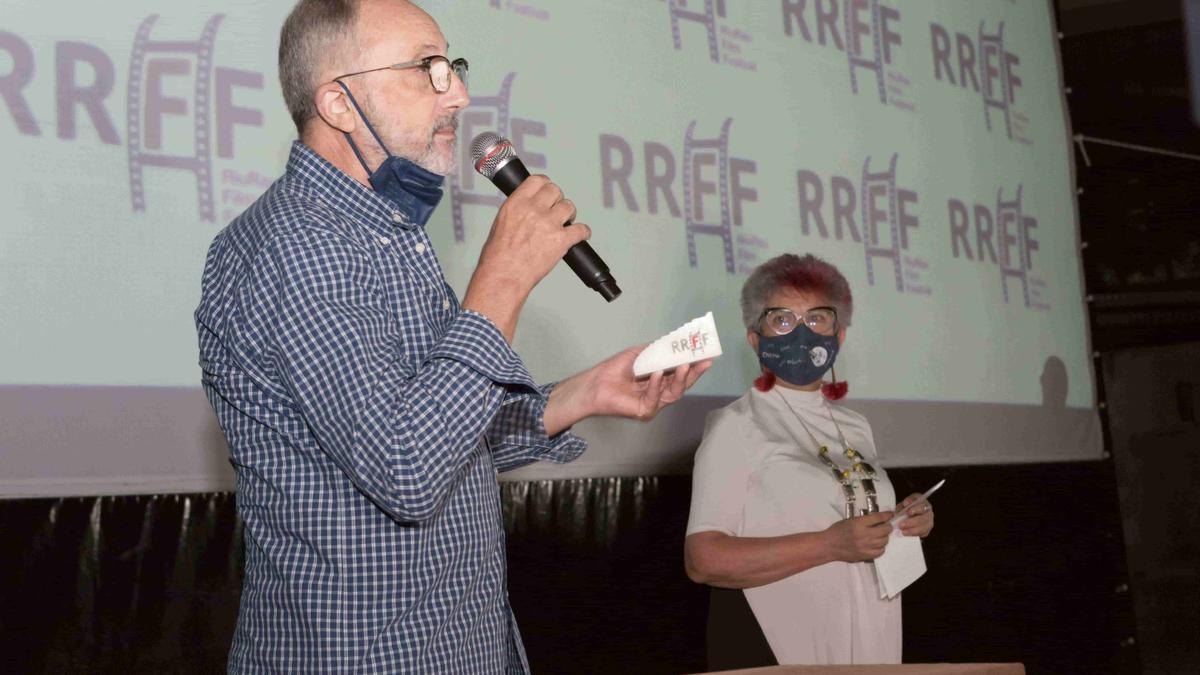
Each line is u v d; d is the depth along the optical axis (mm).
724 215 3170
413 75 1484
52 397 2016
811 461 2381
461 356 1302
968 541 3850
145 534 2164
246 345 1353
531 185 1433
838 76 3633
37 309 2006
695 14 3201
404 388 1284
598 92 2918
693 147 3123
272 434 1386
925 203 3877
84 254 2064
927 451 3707
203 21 2250
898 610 2357
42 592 2043
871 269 3607
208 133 2238
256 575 1432
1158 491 4551
